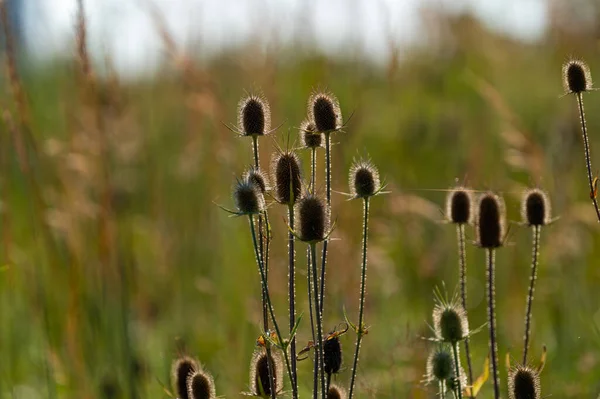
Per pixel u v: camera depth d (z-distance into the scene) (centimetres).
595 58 1201
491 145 1050
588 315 772
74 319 755
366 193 460
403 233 913
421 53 1159
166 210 986
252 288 859
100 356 764
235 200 433
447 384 466
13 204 925
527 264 917
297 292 868
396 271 891
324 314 711
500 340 805
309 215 417
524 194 520
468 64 1168
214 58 1064
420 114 1046
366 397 655
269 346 438
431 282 864
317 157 855
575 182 979
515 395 444
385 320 838
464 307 544
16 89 789
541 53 1207
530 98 1176
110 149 887
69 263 791
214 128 962
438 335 458
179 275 926
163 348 816
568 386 687
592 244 923
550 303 834
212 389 454
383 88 1088
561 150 918
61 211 838
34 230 791
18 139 787
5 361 785
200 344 832
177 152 1055
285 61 1057
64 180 875
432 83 1120
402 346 693
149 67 1086
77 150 875
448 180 993
